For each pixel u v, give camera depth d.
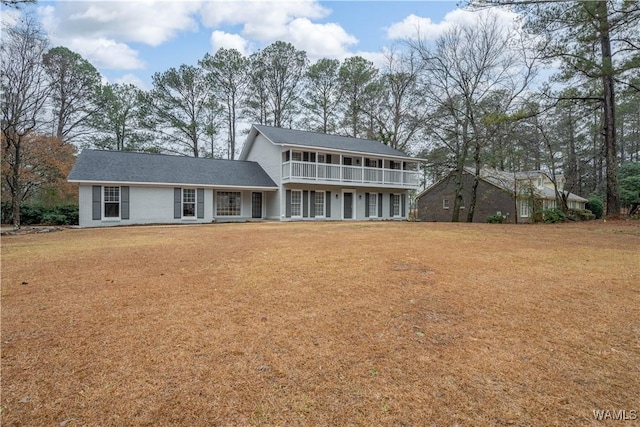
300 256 6.60
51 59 23.72
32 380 2.46
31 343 3.03
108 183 16.19
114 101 27.08
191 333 3.23
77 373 2.55
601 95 15.73
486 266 5.68
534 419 2.04
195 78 28.39
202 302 4.06
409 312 3.70
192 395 2.29
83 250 7.70
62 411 2.13
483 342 3.02
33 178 19.64
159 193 17.62
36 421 2.04
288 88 31.03
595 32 11.66
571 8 11.45
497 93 19.06
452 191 29.78
